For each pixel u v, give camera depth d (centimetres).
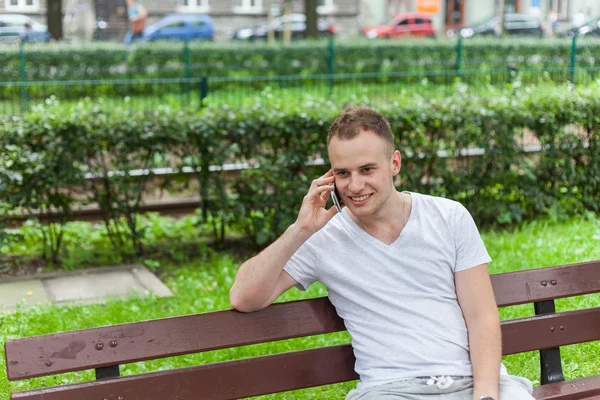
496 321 281
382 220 281
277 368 287
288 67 2084
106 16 3478
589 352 437
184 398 273
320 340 478
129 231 720
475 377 274
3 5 3550
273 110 700
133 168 673
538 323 326
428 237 281
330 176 274
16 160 637
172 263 679
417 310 280
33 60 1767
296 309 291
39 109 689
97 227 761
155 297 566
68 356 256
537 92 800
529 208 784
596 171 778
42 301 572
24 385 419
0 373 426
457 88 838
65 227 730
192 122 677
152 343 268
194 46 2047
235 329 280
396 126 711
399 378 276
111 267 663
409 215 284
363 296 283
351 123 269
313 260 284
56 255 681
